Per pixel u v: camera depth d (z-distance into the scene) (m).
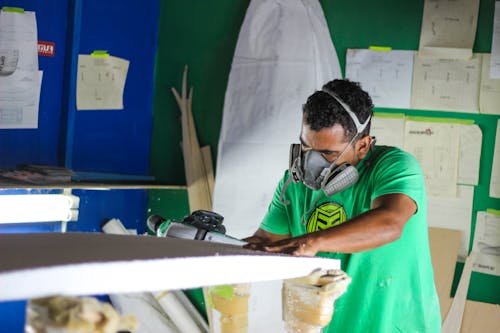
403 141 3.18
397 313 2.08
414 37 3.15
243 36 3.36
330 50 3.25
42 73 3.26
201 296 3.55
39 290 0.85
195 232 1.74
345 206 2.08
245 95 3.35
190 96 3.64
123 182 3.52
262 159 3.31
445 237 3.11
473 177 3.08
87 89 3.44
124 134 3.66
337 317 2.09
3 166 3.15
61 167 3.24
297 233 2.25
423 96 3.15
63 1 3.31
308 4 3.26
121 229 3.46
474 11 3.05
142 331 3.42
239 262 1.09
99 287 0.90
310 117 1.94
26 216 2.86
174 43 3.70
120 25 3.56
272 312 3.19
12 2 3.10
